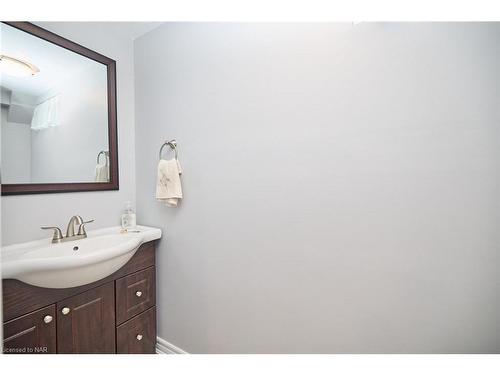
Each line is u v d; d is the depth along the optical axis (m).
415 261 0.85
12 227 1.05
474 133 0.76
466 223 0.78
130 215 1.45
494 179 0.74
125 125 1.53
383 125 0.87
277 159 1.07
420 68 0.81
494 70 0.74
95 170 1.36
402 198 0.85
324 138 0.97
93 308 1.10
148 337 1.39
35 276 0.86
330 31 0.95
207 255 1.27
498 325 0.76
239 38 1.14
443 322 0.82
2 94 1.03
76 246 1.13
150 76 1.48
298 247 1.04
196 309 1.32
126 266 1.26
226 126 1.19
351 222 0.94
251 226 1.14
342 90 0.93
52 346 0.95
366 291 0.92
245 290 1.17
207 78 1.24
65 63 1.23
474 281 0.78
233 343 1.21
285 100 1.04
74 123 1.27
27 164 1.09
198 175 1.29
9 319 0.85
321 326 1.01
